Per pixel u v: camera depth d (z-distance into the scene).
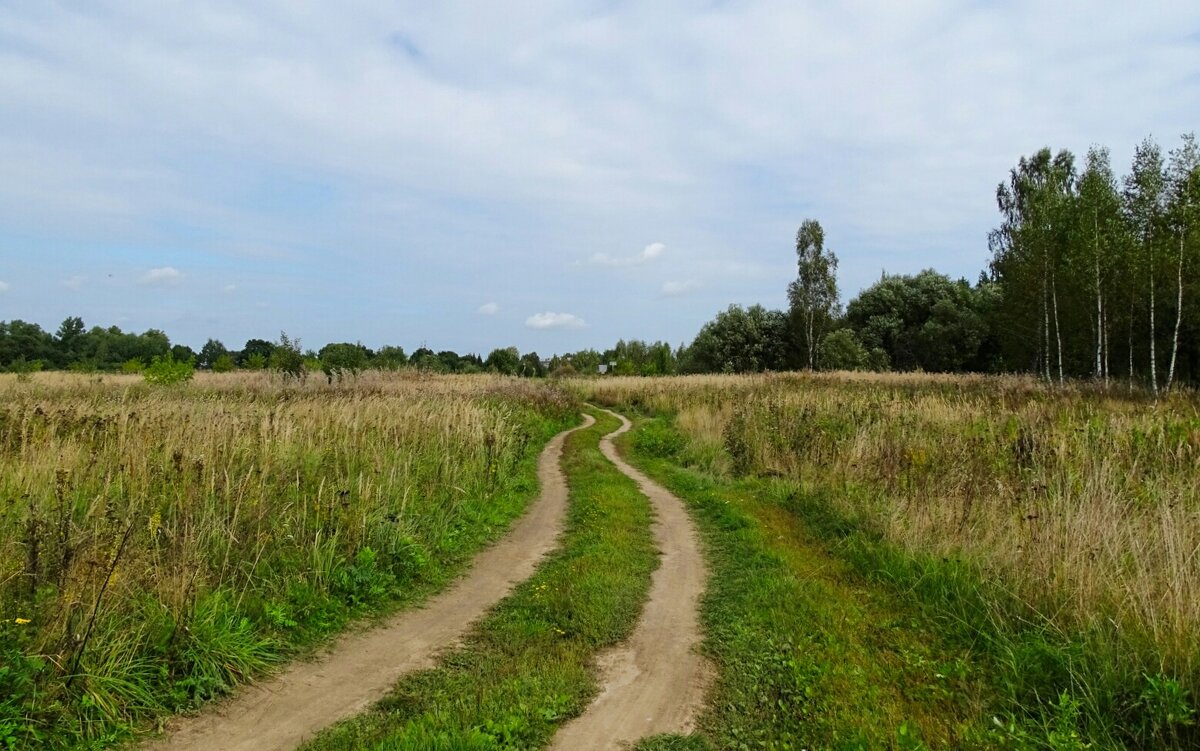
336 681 5.45
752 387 30.88
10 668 4.35
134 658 5.04
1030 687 5.08
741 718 4.87
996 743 4.41
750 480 13.33
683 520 11.08
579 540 9.67
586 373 64.31
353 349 33.88
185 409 12.73
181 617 5.39
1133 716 4.57
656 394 32.78
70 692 4.54
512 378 38.84
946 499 9.00
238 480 8.17
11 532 6.12
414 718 4.73
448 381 33.47
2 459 8.29
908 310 59.38
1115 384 27.44
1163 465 10.01
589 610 6.83
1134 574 6.03
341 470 10.04
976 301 53.28
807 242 59.50
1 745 4.02
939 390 27.44
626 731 4.68
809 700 5.02
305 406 14.13
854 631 6.27
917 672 5.48
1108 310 30.94
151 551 6.06
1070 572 6.11
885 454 11.36
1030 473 9.88
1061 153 43.62
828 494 10.84
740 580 7.92
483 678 5.43
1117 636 5.26
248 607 6.19
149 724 4.66
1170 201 26.83
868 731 4.52
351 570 7.25
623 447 20.44
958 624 6.28
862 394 22.92
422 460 11.55
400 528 8.43
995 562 7.02
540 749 4.40
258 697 5.15
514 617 6.84
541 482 14.52
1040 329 36.38
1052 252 32.03
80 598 5.00
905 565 7.57
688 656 5.96
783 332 63.50
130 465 7.92
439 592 7.68
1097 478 8.45
